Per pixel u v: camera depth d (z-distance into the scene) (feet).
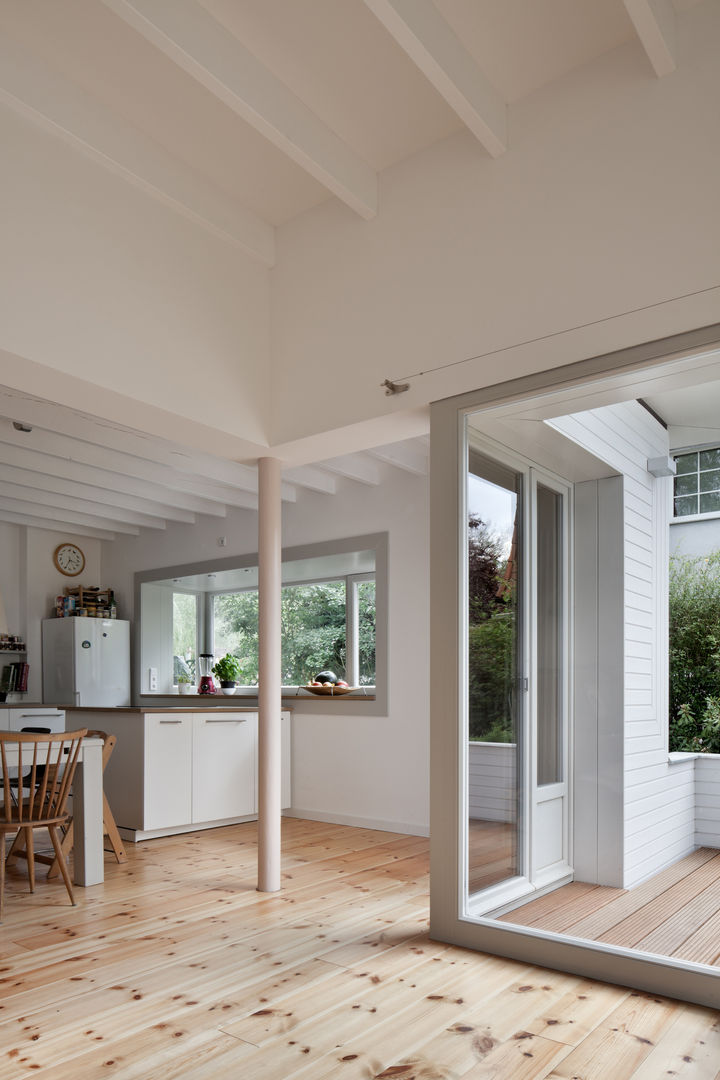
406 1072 7.39
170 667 27.84
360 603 23.27
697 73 9.72
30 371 10.87
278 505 14.82
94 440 17.40
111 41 10.06
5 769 12.56
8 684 25.85
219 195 13.26
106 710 18.70
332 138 11.92
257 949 10.75
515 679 10.86
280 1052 7.80
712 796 9.02
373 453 17.92
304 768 21.13
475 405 11.46
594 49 10.50
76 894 13.55
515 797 10.69
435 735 11.50
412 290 12.30
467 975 9.75
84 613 26.53
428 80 10.74
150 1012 8.75
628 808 9.66
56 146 11.15
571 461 10.49
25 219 10.66
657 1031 8.18
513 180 11.28
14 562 26.94
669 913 9.16
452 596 11.53
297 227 14.10
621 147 10.27
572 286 10.56
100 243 11.60
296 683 24.59
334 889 13.79
